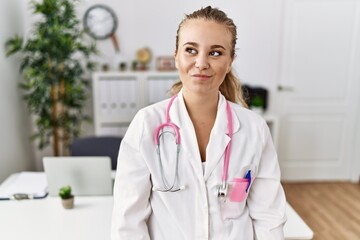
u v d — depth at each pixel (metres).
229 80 1.07
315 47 3.21
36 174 1.90
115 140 2.23
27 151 3.14
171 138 0.95
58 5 2.65
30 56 2.80
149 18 3.16
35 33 2.72
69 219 1.42
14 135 2.82
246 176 0.92
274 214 0.96
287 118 3.35
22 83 3.03
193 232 0.92
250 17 3.13
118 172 0.94
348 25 3.16
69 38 2.66
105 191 1.64
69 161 1.59
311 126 3.39
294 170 3.47
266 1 3.09
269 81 3.27
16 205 1.55
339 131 3.41
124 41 3.19
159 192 0.91
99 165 1.59
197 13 0.87
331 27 3.16
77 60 2.96
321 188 3.34
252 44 3.19
